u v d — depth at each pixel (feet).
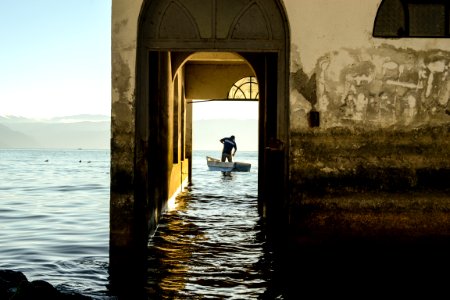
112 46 22.13
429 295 19.83
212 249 27.45
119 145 22.20
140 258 22.77
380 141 22.68
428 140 22.75
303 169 22.63
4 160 228.84
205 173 99.96
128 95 22.15
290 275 22.27
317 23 22.57
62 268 23.93
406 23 22.81
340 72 22.58
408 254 22.72
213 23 23.34
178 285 21.02
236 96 59.21
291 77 22.56
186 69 59.11
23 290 16.97
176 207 44.27
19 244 29.84
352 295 19.80
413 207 22.71
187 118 68.90
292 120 22.59
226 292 20.10
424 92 22.75
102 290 20.36
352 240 22.70
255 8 23.36
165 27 23.27
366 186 22.68
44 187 73.97
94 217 41.45
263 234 31.73
